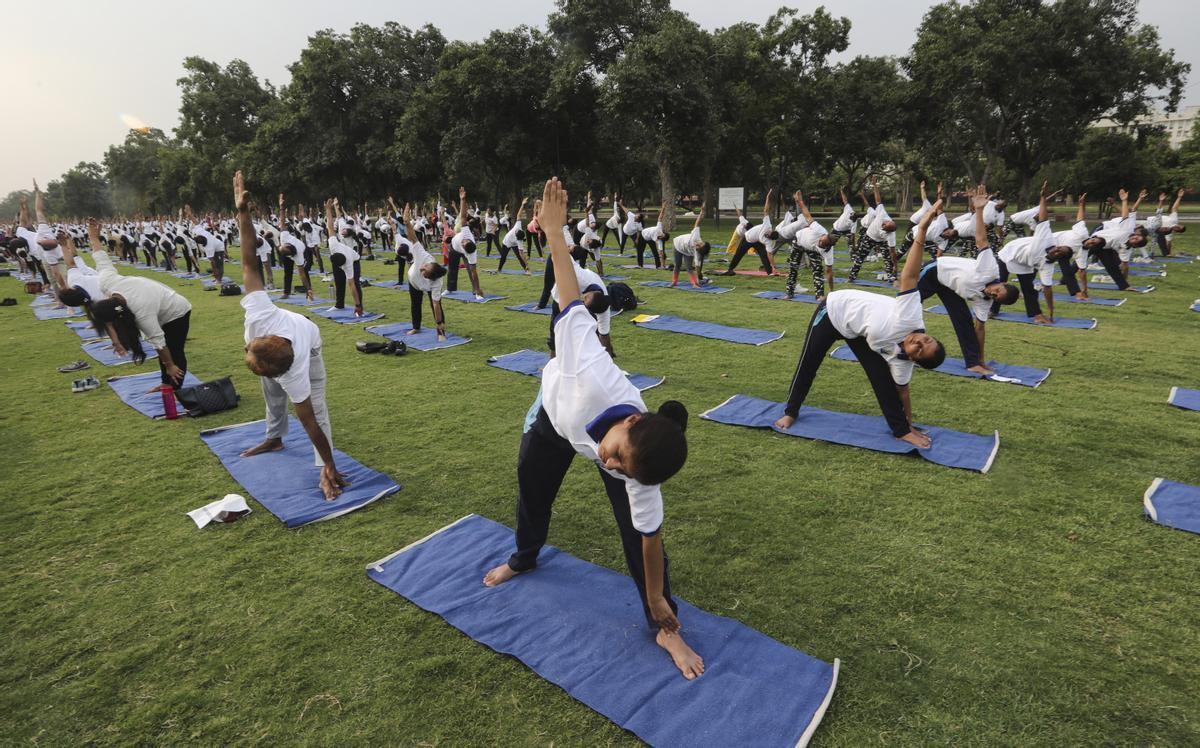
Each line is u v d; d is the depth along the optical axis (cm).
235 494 387
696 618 268
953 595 285
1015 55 2148
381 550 333
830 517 354
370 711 228
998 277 579
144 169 5584
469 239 1075
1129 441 448
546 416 255
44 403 602
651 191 4312
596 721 220
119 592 302
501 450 460
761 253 1277
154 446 485
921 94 2550
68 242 696
